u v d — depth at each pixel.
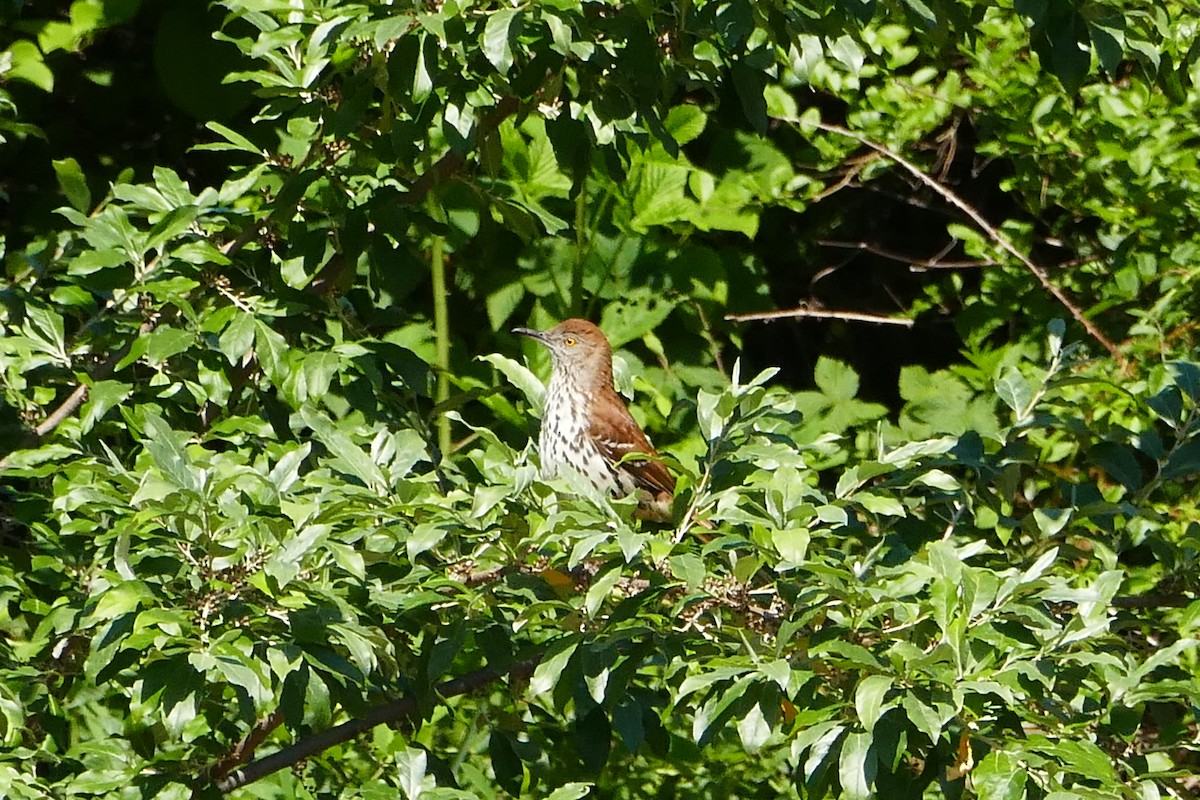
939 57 13.89
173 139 15.57
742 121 14.85
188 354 8.11
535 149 14.31
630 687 7.25
